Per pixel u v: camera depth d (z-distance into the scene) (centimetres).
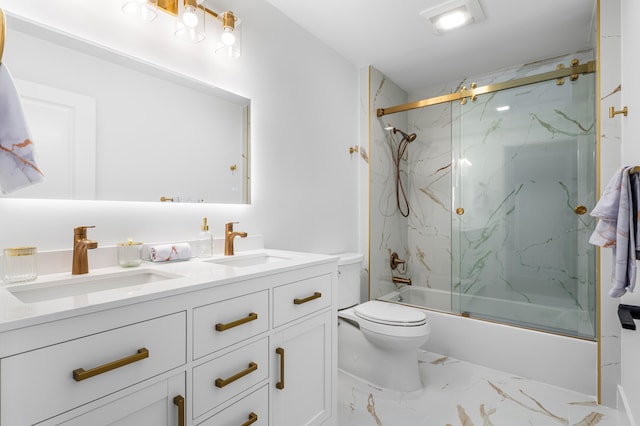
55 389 67
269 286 118
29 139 87
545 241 251
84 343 71
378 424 164
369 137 284
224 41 158
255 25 190
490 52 264
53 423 67
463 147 281
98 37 124
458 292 283
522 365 216
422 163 325
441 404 183
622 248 130
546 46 254
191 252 146
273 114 200
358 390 198
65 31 116
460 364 235
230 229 164
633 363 149
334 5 203
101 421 74
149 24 140
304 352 135
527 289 257
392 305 224
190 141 155
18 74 106
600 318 185
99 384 73
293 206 215
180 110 151
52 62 113
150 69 140
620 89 180
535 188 253
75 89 118
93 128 122
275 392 120
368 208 283
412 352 201
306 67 228
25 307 70
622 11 174
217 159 167
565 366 202
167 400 87
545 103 245
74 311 69
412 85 332
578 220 239
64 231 116
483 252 274
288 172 211
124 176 131
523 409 178
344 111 270
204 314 96
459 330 243
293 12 210
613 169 182
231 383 104
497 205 268
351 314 214
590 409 179
